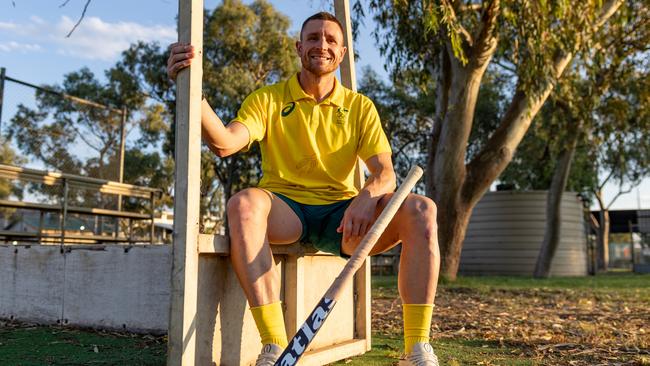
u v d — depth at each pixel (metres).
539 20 6.88
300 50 2.24
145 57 20.42
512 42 8.06
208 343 1.89
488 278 12.84
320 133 2.19
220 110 18.45
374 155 2.18
